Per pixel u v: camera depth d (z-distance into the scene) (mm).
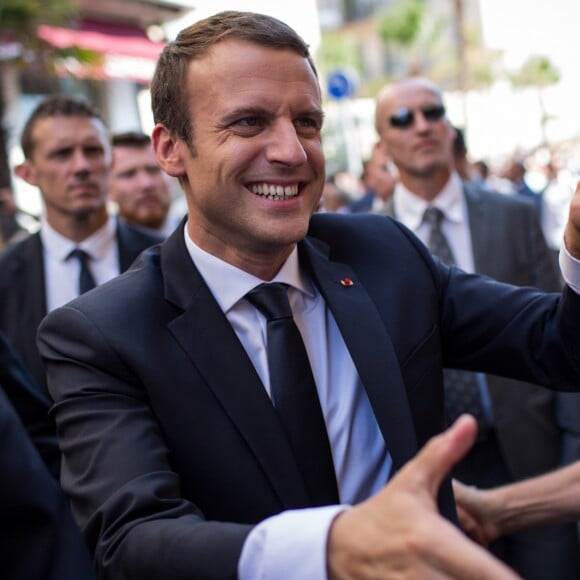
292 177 1182
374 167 4215
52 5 6676
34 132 2598
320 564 779
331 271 1317
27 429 1642
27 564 863
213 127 1174
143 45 10055
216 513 1135
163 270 1267
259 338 1252
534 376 1323
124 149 3479
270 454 1129
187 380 1157
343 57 35250
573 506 1383
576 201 1118
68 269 2621
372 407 1200
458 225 2621
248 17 1197
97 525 1026
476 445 2404
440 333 1408
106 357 1149
